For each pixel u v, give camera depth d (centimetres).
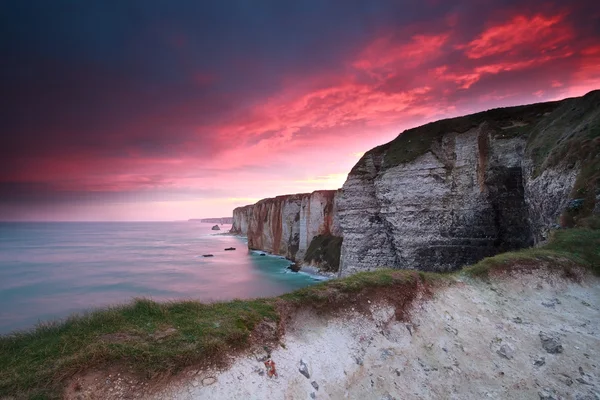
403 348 857
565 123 2722
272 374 673
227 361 647
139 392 549
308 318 862
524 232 2914
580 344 913
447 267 3294
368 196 4178
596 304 1155
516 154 3047
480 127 3409
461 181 3309
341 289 957
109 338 633
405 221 3556
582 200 1914
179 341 653
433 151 3534
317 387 695
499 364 841
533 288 1216
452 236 3291
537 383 778
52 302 4194
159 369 580
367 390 727
